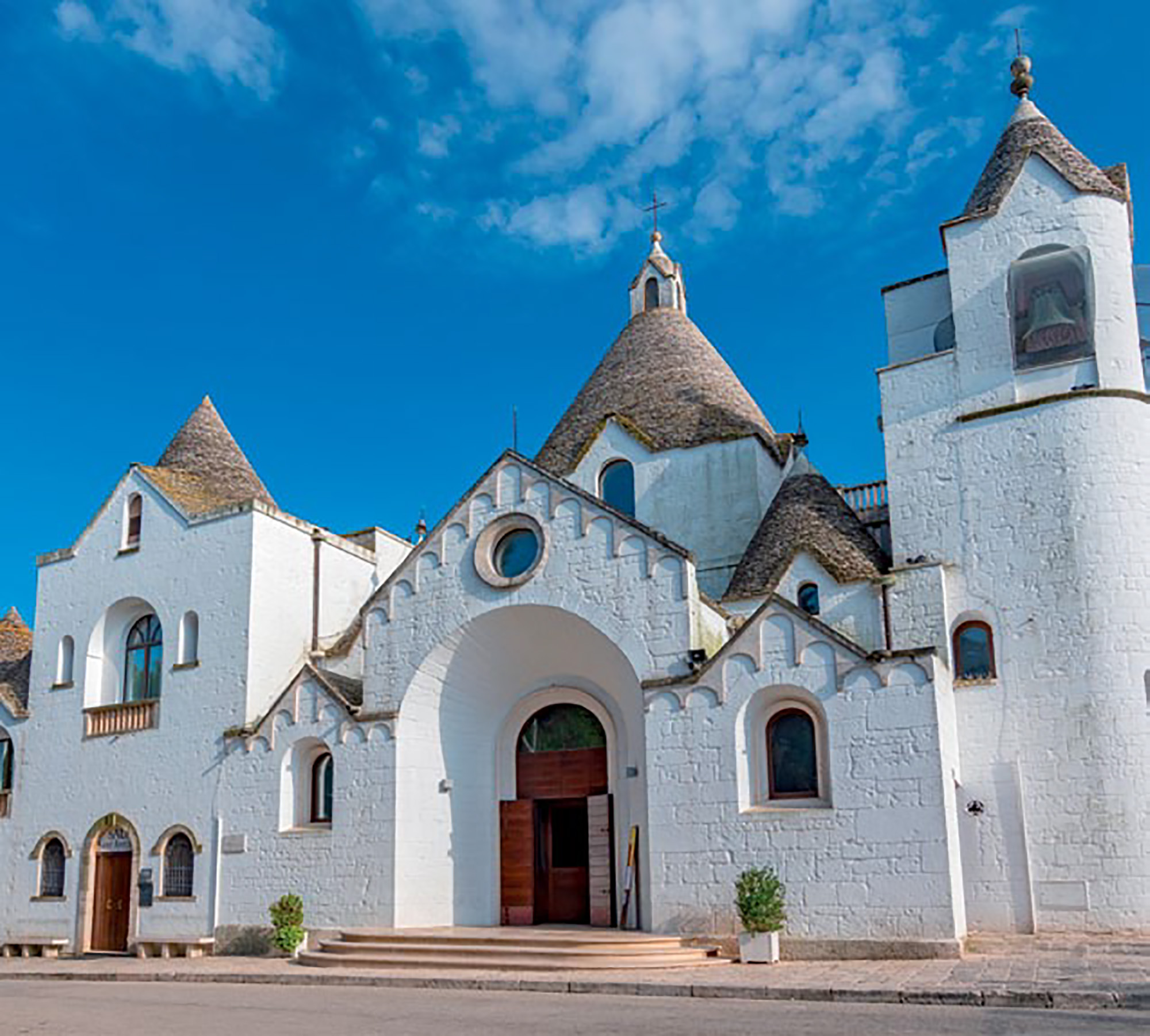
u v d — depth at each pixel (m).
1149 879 21.44
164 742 28.55
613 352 36.28
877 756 19.77
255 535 28.59
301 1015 14.84
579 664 25.25
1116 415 23.95
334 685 26.53
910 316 29.50
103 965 24.75
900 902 19.06
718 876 20.62
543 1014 14.24
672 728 21.66
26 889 30.16
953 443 25.23
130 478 31.62
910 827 19.25
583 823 25.72
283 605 29.08
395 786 24.41
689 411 32.75
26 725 31.61
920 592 24.23
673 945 20.08
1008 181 26.33
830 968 17.89
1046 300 25.48
